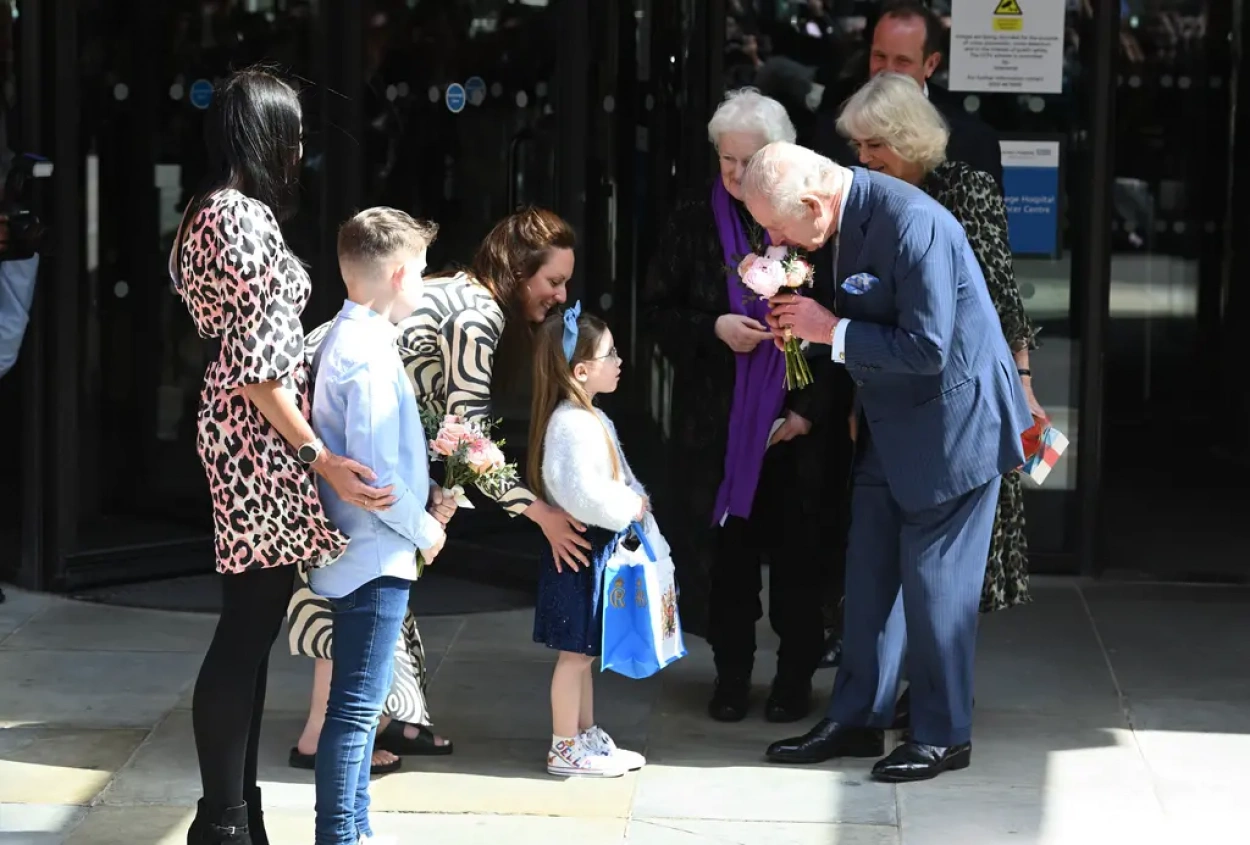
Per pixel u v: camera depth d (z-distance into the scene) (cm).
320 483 495
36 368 800
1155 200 1108
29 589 819
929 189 616
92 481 851
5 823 551
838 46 805
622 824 555
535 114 806
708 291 629
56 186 784
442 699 677
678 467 658
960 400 569
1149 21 1082
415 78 834
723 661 652
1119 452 1119
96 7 839
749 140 603
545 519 571
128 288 857
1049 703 671
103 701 670
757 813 564
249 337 475
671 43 783
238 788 502
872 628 606
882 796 578
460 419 554
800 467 629
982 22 808
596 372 580
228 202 479
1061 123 814
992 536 620
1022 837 544
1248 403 1098
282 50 850
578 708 596
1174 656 729
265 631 500
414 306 504
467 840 540
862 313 565
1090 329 823
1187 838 543
